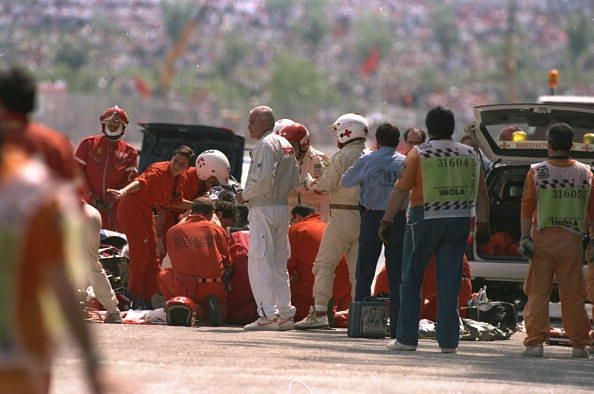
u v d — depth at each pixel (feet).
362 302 144.25
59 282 52.21
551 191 127.85
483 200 136.26
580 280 129.08
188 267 156.25
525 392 97.35
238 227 186.29
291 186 150.51
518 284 188.55
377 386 95.55
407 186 125.18
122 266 172.45
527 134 196.95
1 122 61.36
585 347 131.13
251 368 103.45
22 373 52.21
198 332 142.00
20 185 52.29
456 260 126.11
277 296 150.82
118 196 169.27
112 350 113.09
